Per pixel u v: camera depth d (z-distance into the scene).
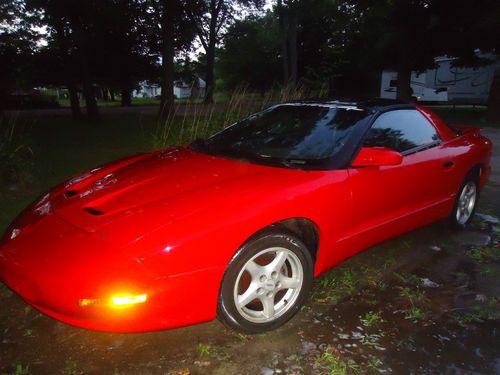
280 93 8.34
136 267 2.14
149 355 2.41
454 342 2.58
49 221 2.55
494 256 3.83
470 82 20.52
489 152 4.60
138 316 2.18
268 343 2.54
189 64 32.56
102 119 16.05
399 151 3.47
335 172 2.92
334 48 14.70
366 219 3.19
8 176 5.61
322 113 3.54
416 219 3.72
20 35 16.06
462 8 13.34
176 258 2.20
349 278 3.32
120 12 12.93
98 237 2.28
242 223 2.39
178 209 2.41
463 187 4.28
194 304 2.30
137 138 10.33
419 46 15.33
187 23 14.91
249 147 3.38
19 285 2.34
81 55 15.48
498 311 2.94
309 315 2.85
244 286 2.62
